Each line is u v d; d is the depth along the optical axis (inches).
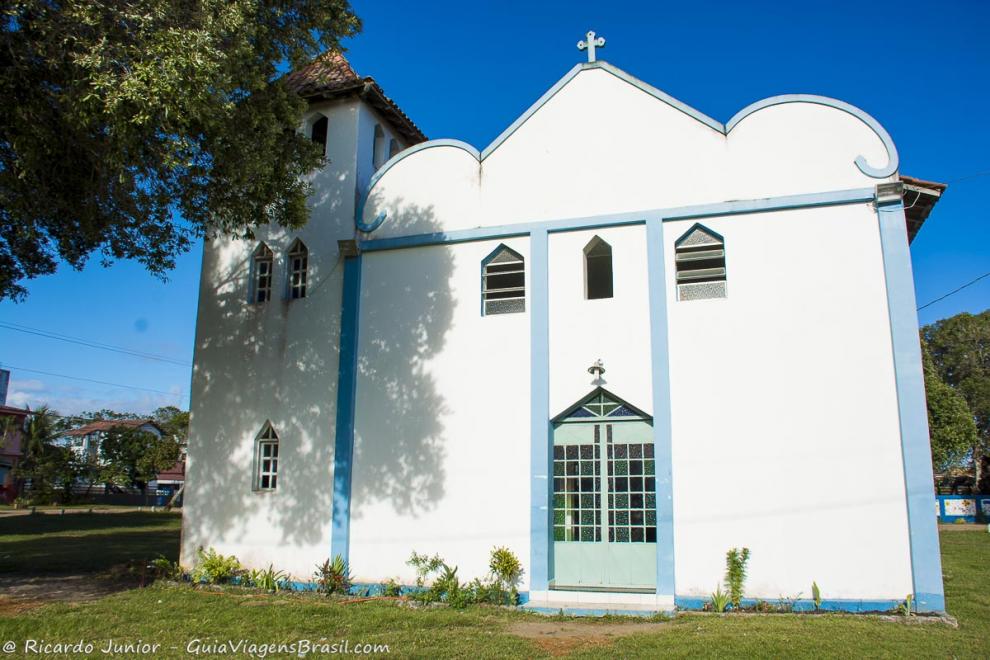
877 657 300.4
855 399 418.6
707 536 424.5
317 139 625.0
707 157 471.8
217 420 545.3
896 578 394.9
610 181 487.5
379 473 494.9
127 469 1911.9
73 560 631.2
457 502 474.3
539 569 445.1
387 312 520.7
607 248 506.9
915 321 415.8
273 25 433.4
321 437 513.7
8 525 1088.8
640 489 451.8
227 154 410.3
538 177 504.4
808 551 409.4
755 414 431.8
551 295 484.1
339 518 492.7
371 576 481.4
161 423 2456.9
